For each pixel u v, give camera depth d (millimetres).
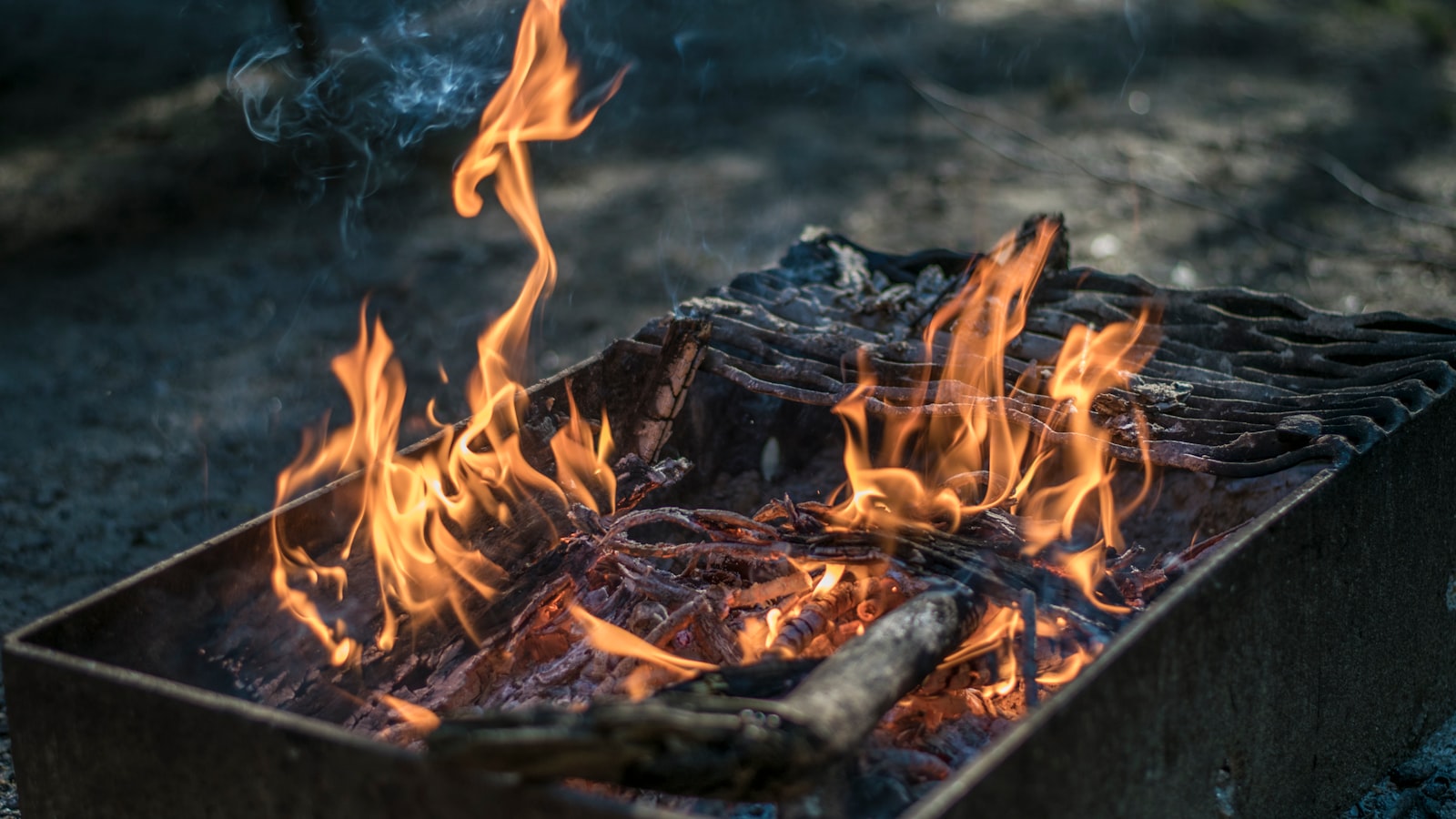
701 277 4996
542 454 2295
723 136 6789
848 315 2775
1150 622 1544
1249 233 5520
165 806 1540
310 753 1415
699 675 1569
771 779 1345
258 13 8648
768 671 1586
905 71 7812
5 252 5438
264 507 3453
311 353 4402
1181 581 1624
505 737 1288
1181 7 9242
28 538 3289
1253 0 9469
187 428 3910
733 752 1324
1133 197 5922
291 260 5258
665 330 2539
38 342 4551
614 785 1721
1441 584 2275
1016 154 6500
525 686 1894
